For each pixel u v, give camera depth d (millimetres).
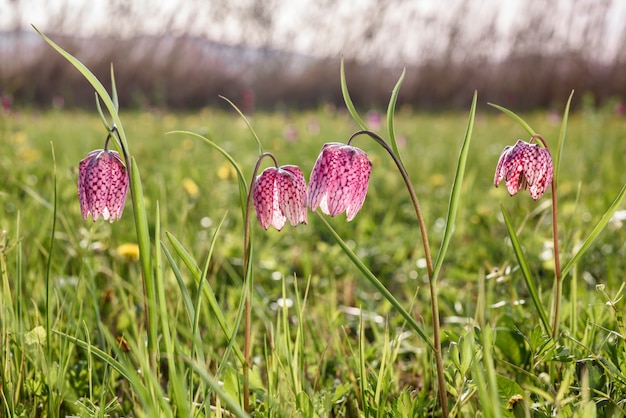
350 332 897
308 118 4305
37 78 5109
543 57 5758
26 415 682
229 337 615
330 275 1104
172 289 919
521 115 5172
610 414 626
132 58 5590
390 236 1339
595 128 3279
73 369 742
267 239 1295
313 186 609
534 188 647
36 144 2389
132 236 1177
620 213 1094
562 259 866
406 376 809
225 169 1681
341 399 732
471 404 672
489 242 1185
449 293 988
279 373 695
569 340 723
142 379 737
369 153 2453
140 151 2133
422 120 4754
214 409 651
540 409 636
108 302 930
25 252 982
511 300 830
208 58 5914
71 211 1221
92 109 5180
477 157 2447
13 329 735
